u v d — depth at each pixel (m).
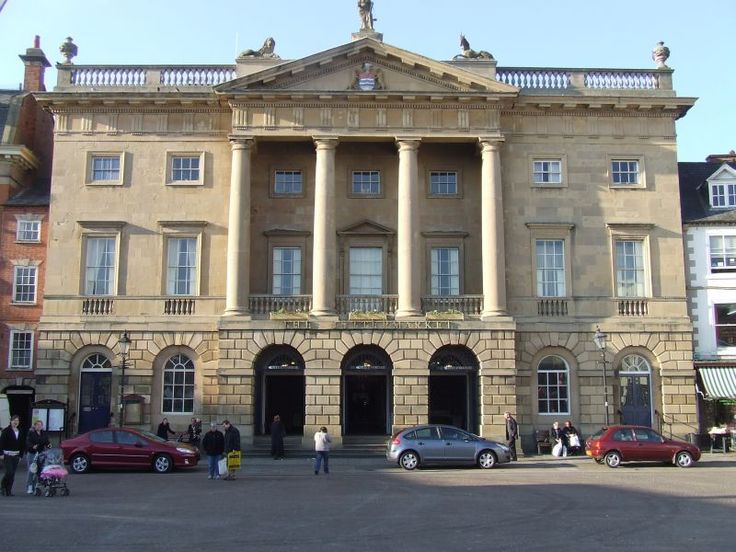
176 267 39.28
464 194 41.03
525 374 38.34
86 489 23.75
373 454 35.50
